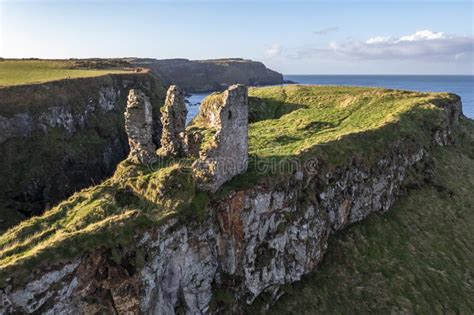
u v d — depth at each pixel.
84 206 21.34
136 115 24.86
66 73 90.31
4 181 53.44
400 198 37.34
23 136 59.91
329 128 42.91
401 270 29.34
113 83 87.56
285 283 26.59
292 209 27.20
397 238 32.66
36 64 107.94
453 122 55.38
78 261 17.41
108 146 71.75
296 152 30.72
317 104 57.75
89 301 17.75
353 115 48.38
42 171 57.00
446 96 58.12
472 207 38.47
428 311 26.64
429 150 43.78
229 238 23.78
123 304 18.30
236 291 24.02
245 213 24.34
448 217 36.34
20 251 17.69
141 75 97.62
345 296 26.94
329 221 30.56
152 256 19.61
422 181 39.75
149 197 22.30
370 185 34.09
